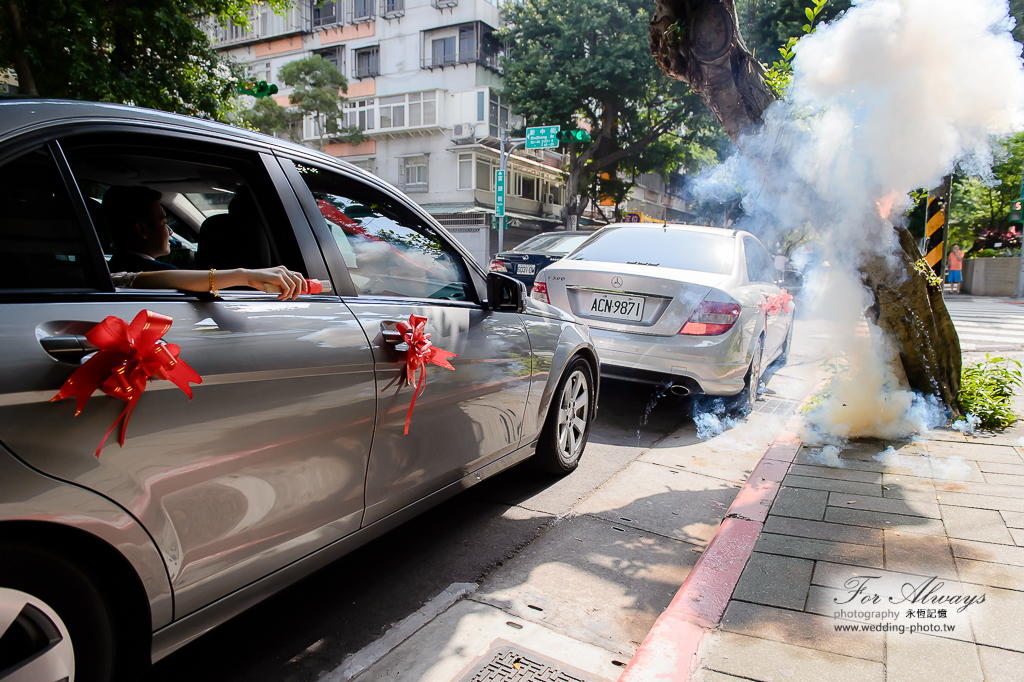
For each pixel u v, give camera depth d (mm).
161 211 2098
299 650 2172
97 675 1432
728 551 2676
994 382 4918
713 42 4117
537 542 2998
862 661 1980
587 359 3924
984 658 1987
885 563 2564
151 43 10188
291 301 1941
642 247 5430
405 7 32188
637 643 2242
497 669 2062
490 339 2854
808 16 4141
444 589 2572
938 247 7148
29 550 1302
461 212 31297
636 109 26156
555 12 23906
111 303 1518
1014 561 2559
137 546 1472
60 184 1513
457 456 2682
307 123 34469
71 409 1348
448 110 31578
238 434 1694
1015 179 22234
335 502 2053
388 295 2402
